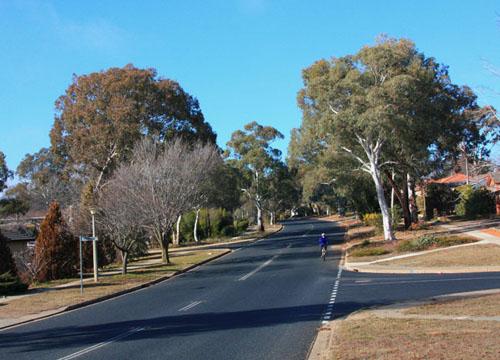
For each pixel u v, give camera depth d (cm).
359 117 3381
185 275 3209
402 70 3591
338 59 3678
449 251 3050
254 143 8638
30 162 8725
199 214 7394
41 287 2800
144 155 4447
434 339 976
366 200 6288
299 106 4091
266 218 12406
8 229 4831
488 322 1128
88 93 5119
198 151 5166
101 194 3575
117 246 3269
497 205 5209
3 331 1588
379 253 3362
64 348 1215
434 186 6131
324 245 3603
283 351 1042
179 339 1230
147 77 5131
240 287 2339
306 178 5847
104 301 2208
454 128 4184
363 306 1573
